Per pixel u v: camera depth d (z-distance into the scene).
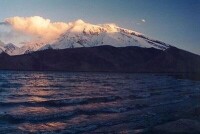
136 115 34.91
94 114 36.16
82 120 31.72
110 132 24.98
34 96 62.34
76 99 53.78
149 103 48.72
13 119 31.92
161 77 169.50
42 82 111.62
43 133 25.45
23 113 37.19
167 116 33.53
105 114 36.09
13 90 75.56
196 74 137.38
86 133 24.95
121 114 36.03
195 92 72.94
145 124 28.70
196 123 26.62
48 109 42.38
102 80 133.12
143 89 84.38
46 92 72.31
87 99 54.06
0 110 41.12
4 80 113.25
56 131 26.11
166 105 45.12
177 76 165.75
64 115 35.22
